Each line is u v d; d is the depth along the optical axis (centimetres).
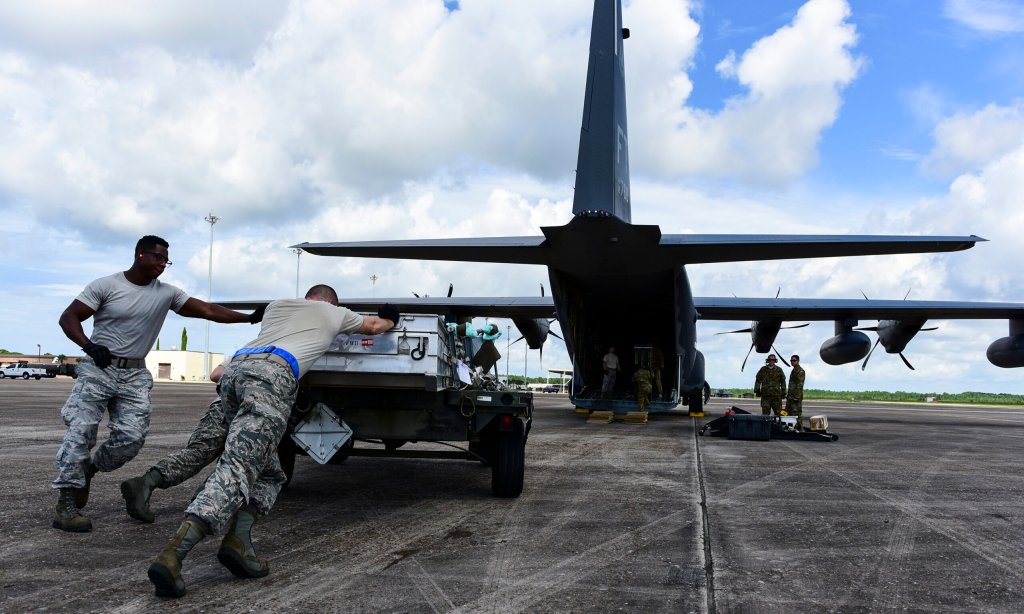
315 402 562
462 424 573
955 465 860
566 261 1245
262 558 401
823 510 558
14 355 9269
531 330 2134
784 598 340
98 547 409
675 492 634
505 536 461
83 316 440
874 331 2084
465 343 736
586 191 1118
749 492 639
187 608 310
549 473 750
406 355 516
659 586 356
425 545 435
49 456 786
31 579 347
